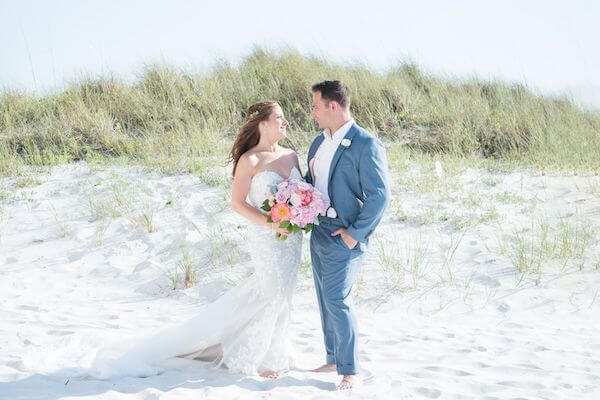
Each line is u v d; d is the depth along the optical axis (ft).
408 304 20.85
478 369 15.34
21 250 26.40
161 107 41.27
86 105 41.50
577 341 17.49
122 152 36.91
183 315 19.93
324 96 13.98
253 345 14.55
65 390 13.34
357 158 13.75
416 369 15.20
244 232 26.30
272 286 14.62
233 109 40.68
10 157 36.17
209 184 31.81
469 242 25.36
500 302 20.80
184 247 25.32
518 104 42.45
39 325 18.20
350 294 14.34
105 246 26.23
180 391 13.39
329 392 13.58
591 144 37.55
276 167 14.85
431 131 39.78
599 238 25.22
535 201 29.45
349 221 14.12
